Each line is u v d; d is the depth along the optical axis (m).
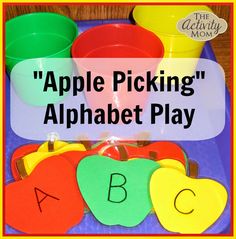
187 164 0.57
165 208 0.53
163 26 0.67
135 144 0.59
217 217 0.53
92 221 0.53
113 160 0.56
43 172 0.56
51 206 0.53
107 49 0.64
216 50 0.68
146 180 0.55
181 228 0.52
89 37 0.63
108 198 0.53
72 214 0.53
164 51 0.62
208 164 0.58
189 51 0.63
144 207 0.53
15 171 0.56
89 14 0.73
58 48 0.66
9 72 0.62
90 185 0.54
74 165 0.56
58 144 0.59
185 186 0.54
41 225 0.52
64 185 0.55
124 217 0.53
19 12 0.71
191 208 0.53
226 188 0.55
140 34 0.63
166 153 0.58
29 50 0.67
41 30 0.66
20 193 0.54
